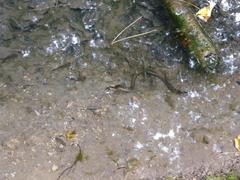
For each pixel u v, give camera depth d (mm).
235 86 2430
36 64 2436
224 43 2516
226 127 2342
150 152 2273
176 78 2438
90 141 2285
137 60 2471
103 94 2389
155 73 2441
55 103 2359
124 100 2379
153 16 2549
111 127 2318
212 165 2264
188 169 2252
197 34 2377
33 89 2385
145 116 2350
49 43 2479
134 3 2574
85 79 2418
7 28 2490
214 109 2379
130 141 2293
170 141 2301
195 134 2320
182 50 2473
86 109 2354
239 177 2250
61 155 2250
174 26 2465
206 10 2551
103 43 2494
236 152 2295
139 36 2518
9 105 2338
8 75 2406
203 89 2418
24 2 2545
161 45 2502
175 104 2381
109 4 2568
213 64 2381
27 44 2471
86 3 2564
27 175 2197
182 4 2432
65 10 2545
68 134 2295
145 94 2395
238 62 2479
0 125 2293
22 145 2258
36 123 2311
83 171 2219
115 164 2238
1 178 2184
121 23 2539
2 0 2535
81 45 2484
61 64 2441
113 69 2447
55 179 2197
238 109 2381
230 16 2574
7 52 2445
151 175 2229
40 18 2521
